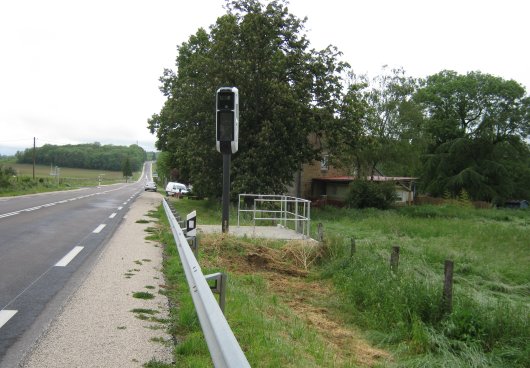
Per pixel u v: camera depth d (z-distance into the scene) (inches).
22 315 209.6
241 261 429.4
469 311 292.5
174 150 1731.1
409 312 294.8
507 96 2231.8
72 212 820.6
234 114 466.6
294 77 1170.6
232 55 1128.8
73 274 299.7
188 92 1153.4
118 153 6515.8
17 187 1631.4
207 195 1226.0
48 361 158.2
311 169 1738.4
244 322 211.5
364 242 622.8
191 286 179.6
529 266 531.5
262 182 1085.8
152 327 197.6
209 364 155.2
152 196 1936.5
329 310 327.0
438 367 227.5
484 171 2145.7
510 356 253.3
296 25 1190.3
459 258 555.5
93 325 197.6
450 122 2274.9
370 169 1640.0
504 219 1315.2
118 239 482.6
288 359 177.2
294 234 558.6
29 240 448.1
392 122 1540.4
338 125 1168.8
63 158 6023.6
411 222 941.8
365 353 244.1
